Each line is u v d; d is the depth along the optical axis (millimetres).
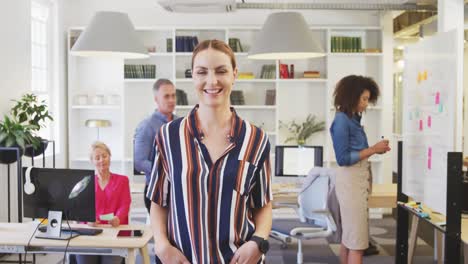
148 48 8070
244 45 8211
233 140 1916
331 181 4734
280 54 5363
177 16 8195
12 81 6156
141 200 6352
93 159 4152
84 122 8297
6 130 5449
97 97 8039
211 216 1877
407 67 3887
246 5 7543
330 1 8086
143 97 8297
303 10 8164
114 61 8219
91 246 3455
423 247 6113
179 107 7949
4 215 5910
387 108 7980
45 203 3570
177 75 8211
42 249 3549
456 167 2996
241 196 1897
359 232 4047
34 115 6598
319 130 8086
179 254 1890
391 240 6625
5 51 5977
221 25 8188
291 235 4918
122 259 4082
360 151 4055
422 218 3500
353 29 7984
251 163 1918
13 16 6176
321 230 4961
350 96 4043
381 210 8047
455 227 3025
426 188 3418
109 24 5055
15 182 6172
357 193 4055
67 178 3543
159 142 1972
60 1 7770
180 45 7984
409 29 8938
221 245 1876
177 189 1896
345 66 8086
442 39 3184
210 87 1881
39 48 7344
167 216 2029
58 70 7750
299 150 6000
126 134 8297
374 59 8102
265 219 2025
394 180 10844
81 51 4988
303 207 5039
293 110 8242
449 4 4672
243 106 7934
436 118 3262
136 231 3752
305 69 8180
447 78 3096
